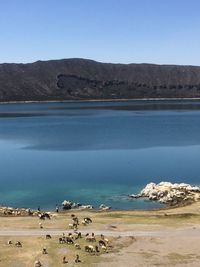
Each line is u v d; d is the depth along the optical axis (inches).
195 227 3208.7
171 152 6727.4
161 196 4259.4
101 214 3649.1
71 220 3385.8
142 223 3319.4
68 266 2522.1
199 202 4028.1
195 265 2544.3
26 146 7490.2
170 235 3038.9
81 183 4911.4
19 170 5615.2
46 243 2871.6
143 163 5935.0
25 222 3331.7
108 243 2866.6
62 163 5994.1
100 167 5703.7
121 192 4534.9
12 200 4320.9
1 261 2600.9
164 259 2628.0
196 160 6082.7
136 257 2657.5
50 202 4239.7
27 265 2546.8
